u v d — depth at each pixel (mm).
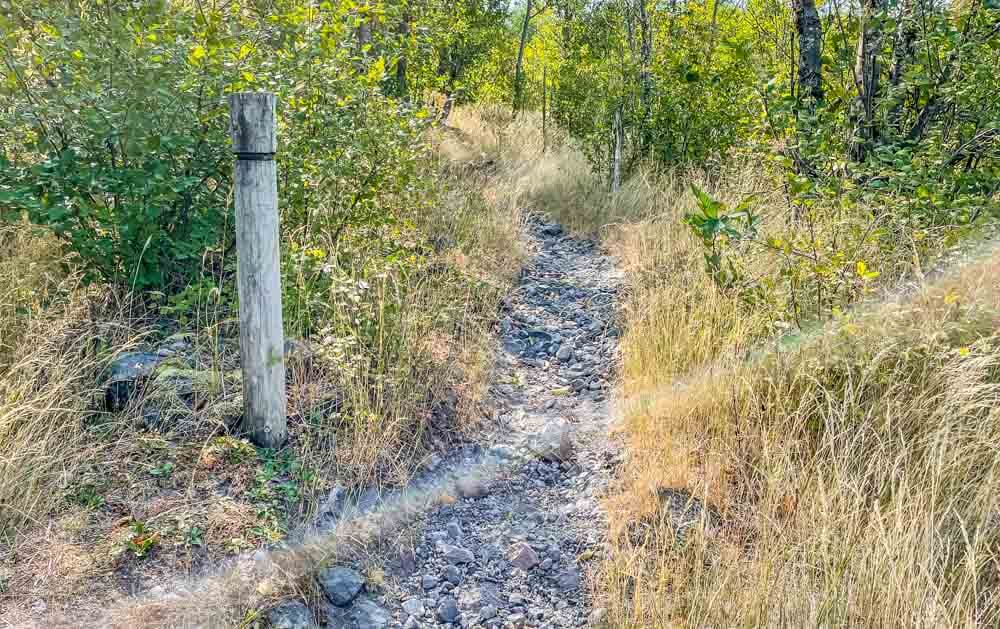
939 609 2447
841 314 3754
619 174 9445
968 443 3193
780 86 4961
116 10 4215
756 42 6027
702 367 4285
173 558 2768
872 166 4594
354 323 4246
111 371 3543
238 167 3189
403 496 3449
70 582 2582
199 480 3180
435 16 12016
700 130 9109
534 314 6008
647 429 3893
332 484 3346
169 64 4035
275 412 3443
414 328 4445
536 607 2930
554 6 14711
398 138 5344
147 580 2656
